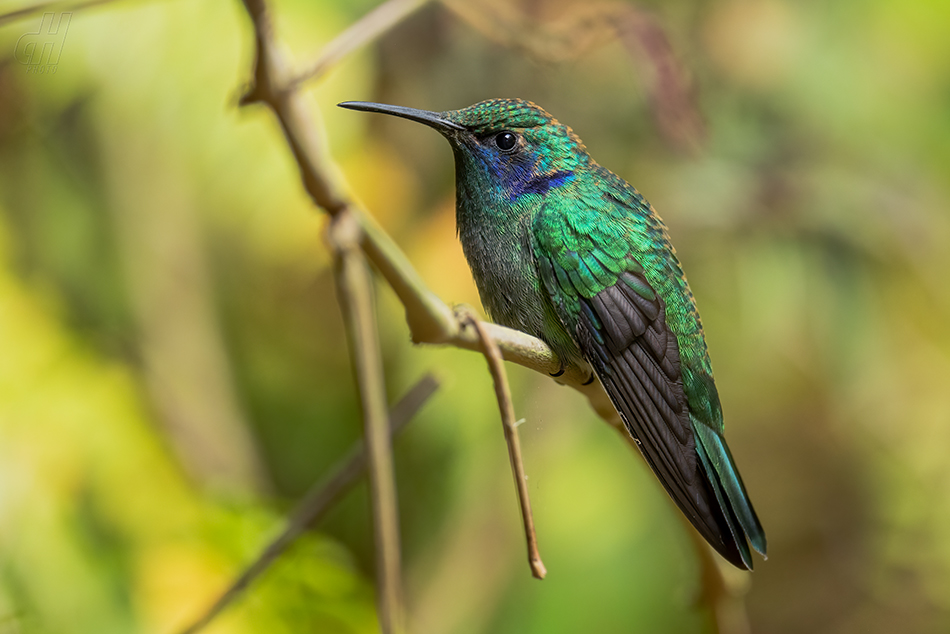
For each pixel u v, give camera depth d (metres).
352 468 5.13
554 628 10.09
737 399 13.62
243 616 7.57
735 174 10.86
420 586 10.55
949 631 14.19
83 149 9.75
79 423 8.47
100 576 7.80
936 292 11.49
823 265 10.81
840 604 14.61
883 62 10.91
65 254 9.89
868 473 14.32
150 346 10.12
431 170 10.91
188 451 9.98
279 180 9.05
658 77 7.67
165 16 8.52
